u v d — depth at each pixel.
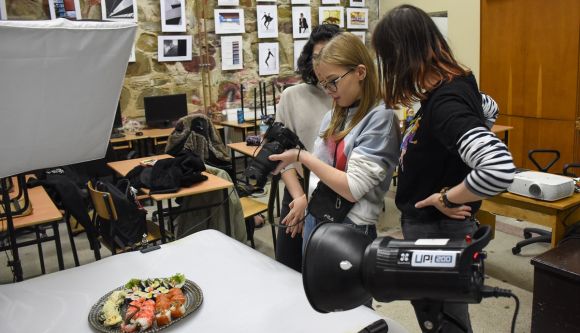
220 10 5.69
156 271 1.32
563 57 4.45
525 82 4.81
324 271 0.61
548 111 4.65
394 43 1.13
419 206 1.17
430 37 1.11
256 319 1.05
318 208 1.35
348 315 1.03
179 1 5.44
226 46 5.81
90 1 4.91
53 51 0.92
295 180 1.64
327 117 1.52
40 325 1.08
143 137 4.89
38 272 3.28
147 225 3.14
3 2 4.48
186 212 3.01
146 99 5.27
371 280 0.58
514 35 4.83
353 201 1.28
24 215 2.51
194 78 5.73
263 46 6.07
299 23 6.27
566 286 1.76
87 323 1.08
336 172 1.26
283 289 1.18
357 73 1.29
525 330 2.28
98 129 1.12
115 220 2.65
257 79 6.14
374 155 1.25
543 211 2.44
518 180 2.51
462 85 1.09
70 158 1.14
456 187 1.08
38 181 3.03
